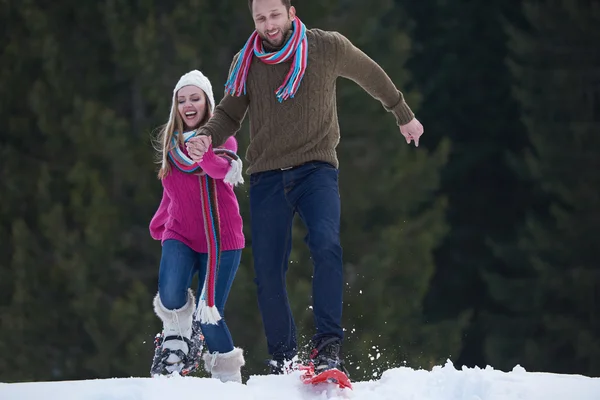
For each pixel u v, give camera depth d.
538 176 41.12
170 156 10.90
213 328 11.08
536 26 42.62
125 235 30.69
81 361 31.28
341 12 31.83
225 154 10.45
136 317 29.19
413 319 31.14
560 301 41.03
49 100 31.64
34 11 31.86
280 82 9.99
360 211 31.61
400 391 9.53
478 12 47.75
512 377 9.69
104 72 32.44
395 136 31.89
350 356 28.53
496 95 47.25
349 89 31.47
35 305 31.20
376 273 30.34
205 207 10.47
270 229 10.16
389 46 32.62
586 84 42.16
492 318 42.53
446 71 47.56
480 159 46.97
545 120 41.78
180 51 29.88
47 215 30.66
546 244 40.62
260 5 9.90
